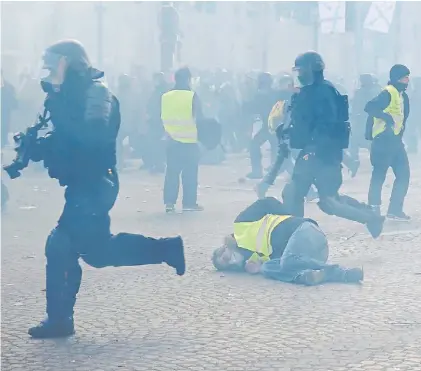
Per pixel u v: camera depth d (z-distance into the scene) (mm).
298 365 5715
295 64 9742
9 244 10703
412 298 7535
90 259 6574
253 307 7324
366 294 7707
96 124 6297
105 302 7617
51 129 6645
